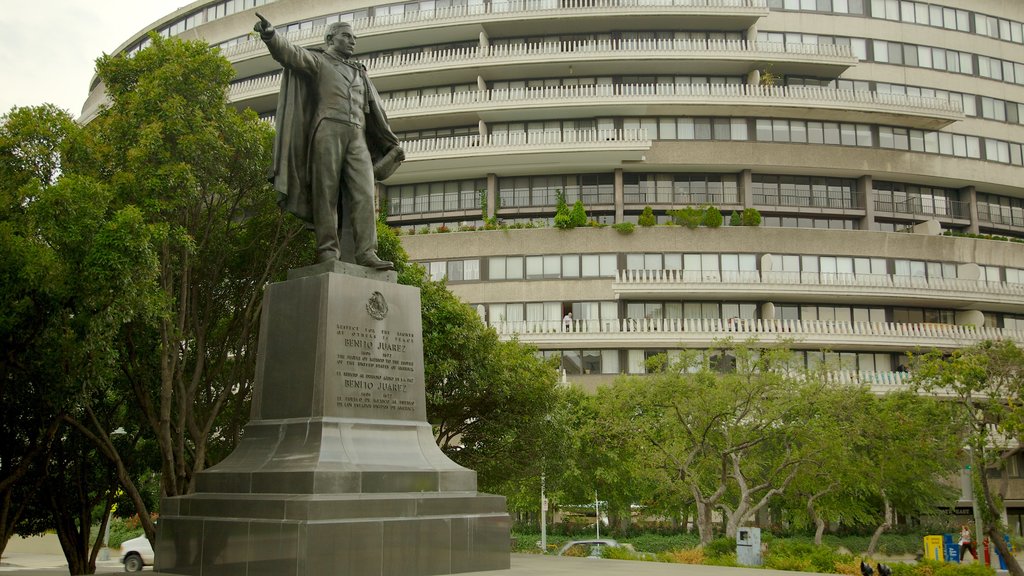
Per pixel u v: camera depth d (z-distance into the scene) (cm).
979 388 2705
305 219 1272
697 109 4994
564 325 4575
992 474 4641
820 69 5206
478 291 4744
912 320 4950
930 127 5294
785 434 2864
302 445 1091
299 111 1273
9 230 1378
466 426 2480
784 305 4819
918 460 3138
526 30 5241
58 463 2005
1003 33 5728
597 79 5241
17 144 1565
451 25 5150
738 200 5075
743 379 2925
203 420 2062
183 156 1633
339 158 1264
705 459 3048
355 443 1102
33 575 2452
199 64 1719
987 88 5572
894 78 5428
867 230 4931
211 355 2103
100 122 1761
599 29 5247
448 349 2145
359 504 993
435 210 5206
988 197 5569
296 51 1238
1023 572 2638
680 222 4778
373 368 1166
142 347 1803
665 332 4444
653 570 1320
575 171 5088
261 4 5962
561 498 3806
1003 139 5500
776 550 2100
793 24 5347
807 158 5038
